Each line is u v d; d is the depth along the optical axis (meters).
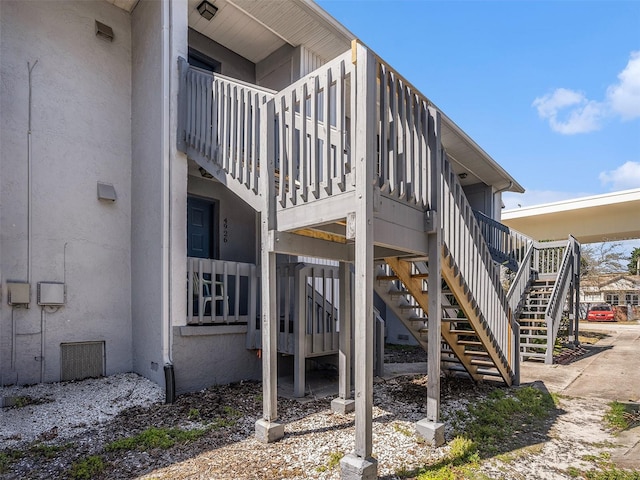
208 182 6.44
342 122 2.81
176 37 5.08
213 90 4.53
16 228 4.68
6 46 4.71
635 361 7.12
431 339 3.31
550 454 3.04
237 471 2.70
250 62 7.35
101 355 5.23
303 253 3.58
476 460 2.88
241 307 6.43
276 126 3.75
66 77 5.20
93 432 3.46
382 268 4.91
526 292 8.98
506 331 5.13
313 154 3.03
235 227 6.79
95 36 5.52
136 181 5.57
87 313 5.16
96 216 5.35
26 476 2.67
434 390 3.26
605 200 14.17
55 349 4.87
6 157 4.64
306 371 5.99
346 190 2.77
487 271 4.75
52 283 4.84
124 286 5.53
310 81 3.07
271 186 3.41
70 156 5.17
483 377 5.52
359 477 2.42
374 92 2.73
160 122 4.98
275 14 5.93
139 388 4.62
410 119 3.27
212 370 4.90
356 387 2.59
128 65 5.84
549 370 6.33
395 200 3.05
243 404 4.27
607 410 4.18
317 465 2.79
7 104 4.69
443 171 3.96
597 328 14.81
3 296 4.52
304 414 3.99
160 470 2.72
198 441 3.25
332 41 6.56
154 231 5.00
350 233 2.67
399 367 6.50
